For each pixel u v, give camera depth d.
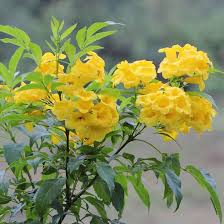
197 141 6.05
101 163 1.42
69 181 1.51
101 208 1.56
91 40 1.47
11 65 1.52
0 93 1.48
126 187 1.59
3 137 1.57
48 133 1.48
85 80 1.42
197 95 1.49
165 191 1.55
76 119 1.41
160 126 1.50
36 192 1.47
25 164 1.49
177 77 1.51
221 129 5.72
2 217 1.59
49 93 1.46
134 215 4.34
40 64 1.49
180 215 4.44
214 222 4.36
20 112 1.51
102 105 1.41
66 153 1.46
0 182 1.48
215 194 1.54
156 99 1.43
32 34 7.87
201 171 1.54
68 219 3.20
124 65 1.49
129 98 1.49
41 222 1.50
